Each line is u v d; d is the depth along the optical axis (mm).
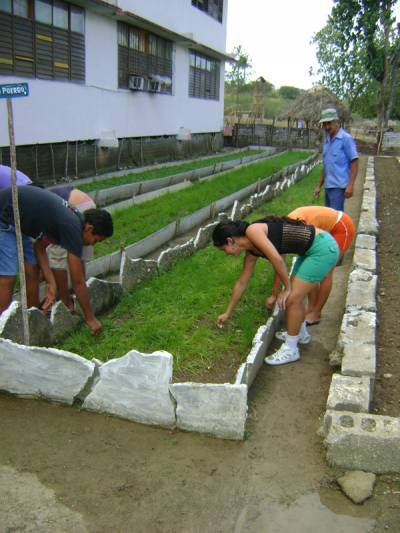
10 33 12281
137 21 17234
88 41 15469
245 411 3633
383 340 5289
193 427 3762
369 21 38688
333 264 4559
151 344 4961
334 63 51250
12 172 4164
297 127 35438
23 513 3062
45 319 4863
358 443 3385
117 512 3090
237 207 10328
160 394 3736
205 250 8219
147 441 3697
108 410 3941
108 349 4875
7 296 4953
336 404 3758
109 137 16672
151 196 12789
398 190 15422
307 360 4965
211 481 3346
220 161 23125
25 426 3834
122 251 6168
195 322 5562
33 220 4605
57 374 4004
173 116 22484
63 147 15070
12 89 4020
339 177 7266
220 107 28703
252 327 5273
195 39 23547
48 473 3381
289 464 3514
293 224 4484
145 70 19578
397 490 3273
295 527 3020
